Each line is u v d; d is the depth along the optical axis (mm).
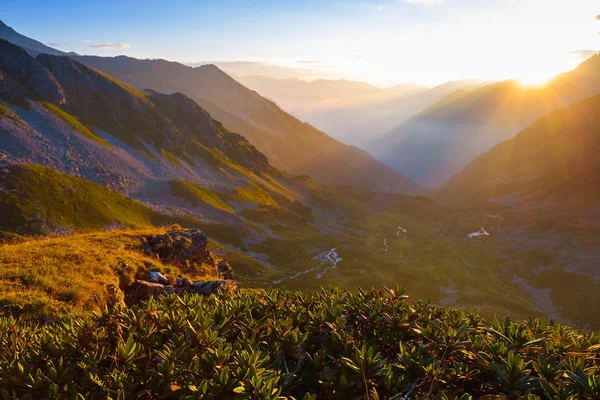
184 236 20688
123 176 160375
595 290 113812
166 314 5484
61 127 166375
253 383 3379
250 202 186125
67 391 3922
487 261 161000
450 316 5973
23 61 179750
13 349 5449
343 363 4262
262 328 5254
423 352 4762
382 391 3953
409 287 114250
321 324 5504
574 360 4516
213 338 4578
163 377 3846
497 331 5324
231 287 14422
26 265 11977
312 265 130875
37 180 115312
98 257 14070
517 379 3904
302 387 4445
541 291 129625
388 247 173125
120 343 4484
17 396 4090
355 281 112062
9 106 159250
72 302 10648
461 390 4191
